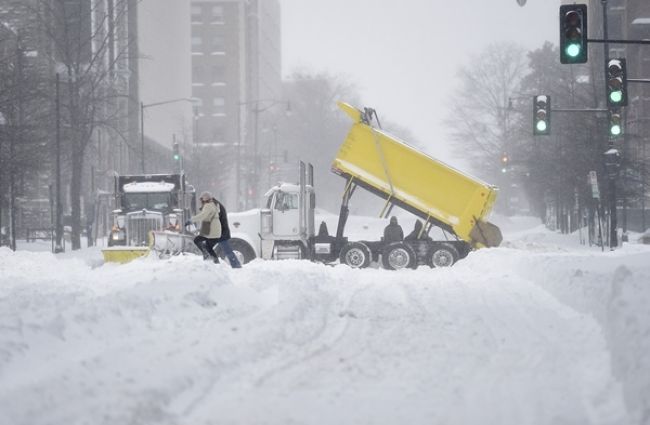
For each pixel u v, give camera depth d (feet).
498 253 205.77
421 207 231.91
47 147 356.38
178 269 133.49
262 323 93.71
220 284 123.75
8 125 315.78
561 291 120.47
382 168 233.14
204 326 92.17
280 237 236.22
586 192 340.18
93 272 173.68
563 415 57.57
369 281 159.43
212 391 63.93
